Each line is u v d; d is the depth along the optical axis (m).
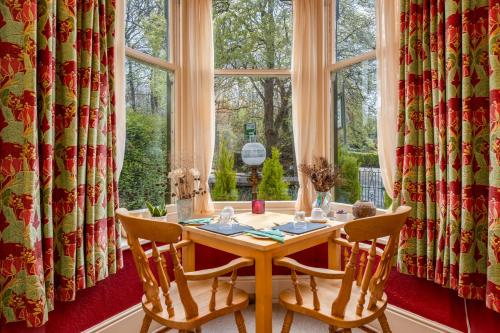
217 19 2.95
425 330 1.96
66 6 1.62
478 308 1.73
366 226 1.41
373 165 2.52
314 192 2.83
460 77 1.67
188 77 2.82
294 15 2.85
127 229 1.53
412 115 1.90
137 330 2.16
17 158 1.44
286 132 3.00
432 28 1.80
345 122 2.77
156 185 2.68
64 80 1.63
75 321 1.81
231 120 2.99
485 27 1.61
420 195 1.87
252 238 1.79
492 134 1.51
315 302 1.55
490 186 1.53
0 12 1.42
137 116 2.53
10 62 1.43
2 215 1.43
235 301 1.66
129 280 2.14
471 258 1.63
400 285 2.09
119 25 2.15
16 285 1.45
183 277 1.46
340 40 2.80
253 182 2.75
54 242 1.63
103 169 1.83
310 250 2.74
